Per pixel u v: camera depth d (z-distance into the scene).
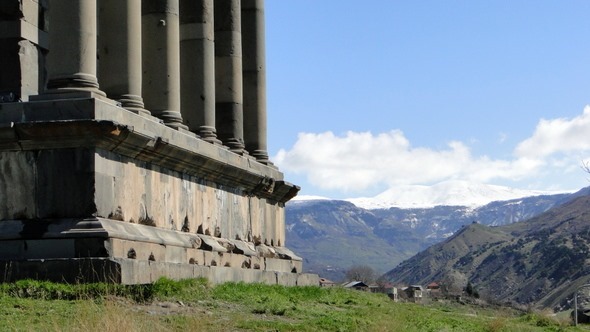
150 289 26.89
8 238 28.36
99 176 28.94
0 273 27.47
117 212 29.98
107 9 32.03
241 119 42.69
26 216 28.77
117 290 26.42
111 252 28.22
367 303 38.28
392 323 29.86
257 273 38.62
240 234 40.97
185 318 24.23
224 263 37.41
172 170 34.28
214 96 39.41
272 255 43.84
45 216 28.73
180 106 38.62
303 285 43.44
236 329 24.98
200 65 38.62
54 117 28.78
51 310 24.14
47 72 31.12
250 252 40.62
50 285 26.27
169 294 27.73
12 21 30.91
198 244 35.34
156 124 32.44
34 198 28.78
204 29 38.78
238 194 40.91
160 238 32.03
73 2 29.55
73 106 28.81
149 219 32.19
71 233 28.17
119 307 23.42
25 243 28.31
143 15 35.22
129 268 27.75
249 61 45.62
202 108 38.47
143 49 35.16
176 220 34.44
